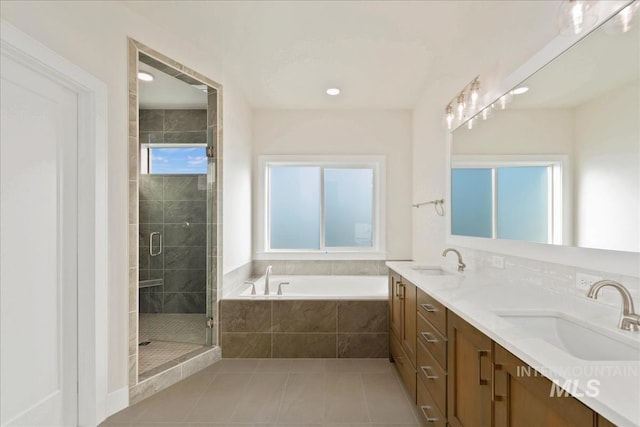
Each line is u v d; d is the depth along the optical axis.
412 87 3.12
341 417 1.85
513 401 0.94
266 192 3.78
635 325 0.96
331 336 2.70
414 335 1.93
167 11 2.00
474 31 2.10
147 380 2.07
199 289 3.87
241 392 2.13
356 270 3.71
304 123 3.72
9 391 1.39
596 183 1.19
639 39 1.03
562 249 1.36
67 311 1.67
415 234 3.55
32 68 1.45
